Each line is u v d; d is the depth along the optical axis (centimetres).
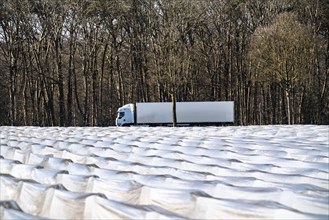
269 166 1889
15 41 6719
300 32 6028
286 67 5984
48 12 6781
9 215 1053
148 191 1343
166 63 6650
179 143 2838
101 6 6938
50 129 4103
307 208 1232
